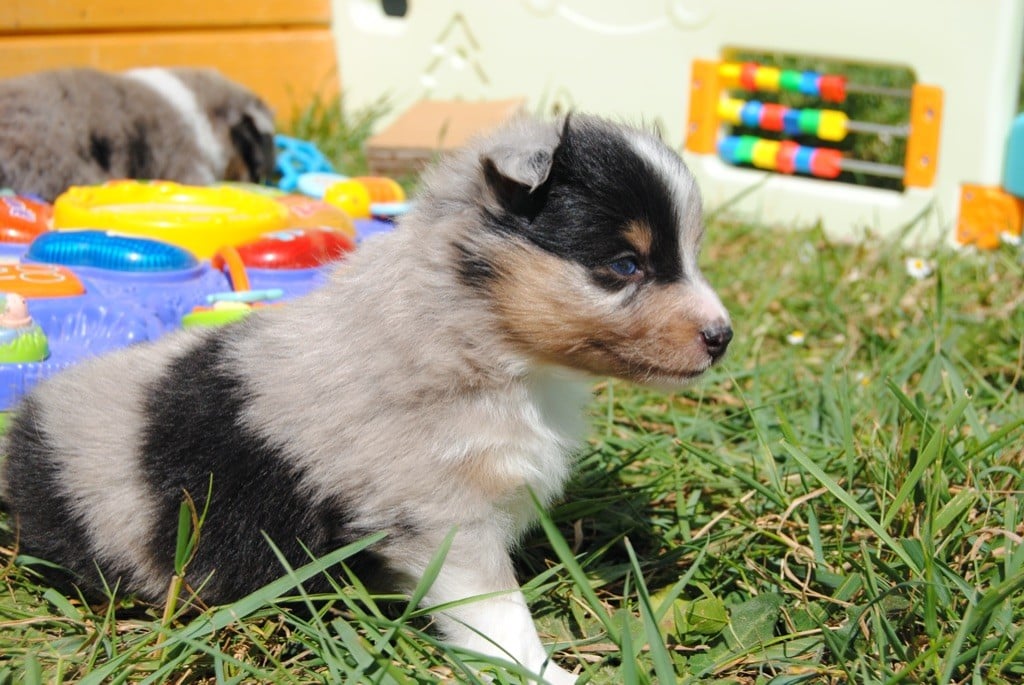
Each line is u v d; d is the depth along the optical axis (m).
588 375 1.05
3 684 1.01
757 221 1.68
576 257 1.02
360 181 1.53
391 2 2.17
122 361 1.11
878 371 1.35
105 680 1.01
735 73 1.71
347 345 1.04
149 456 1.06
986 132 1.58
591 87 1.78
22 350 1.15
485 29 1.81
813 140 1.85
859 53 1.63
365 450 1.02
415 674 1.01
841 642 1.02
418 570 1.03
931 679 1.01
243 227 1.33
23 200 1.38
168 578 1.06
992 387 1.32
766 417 1.28
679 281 1.03
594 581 1.10
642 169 1.02
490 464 1.03
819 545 1.09
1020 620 1.04
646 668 1.03
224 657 1.00
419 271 1.03
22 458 1.09
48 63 1.67
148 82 1.60
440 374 1.02
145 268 1.25
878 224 1.64
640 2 1.73
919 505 1.11
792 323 1.45
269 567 1.05
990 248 1.59
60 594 1.08
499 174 1.02
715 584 1.11
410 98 1.87
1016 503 1.11
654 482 1.18
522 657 1.02
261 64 1.83
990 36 1.56
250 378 1.05
